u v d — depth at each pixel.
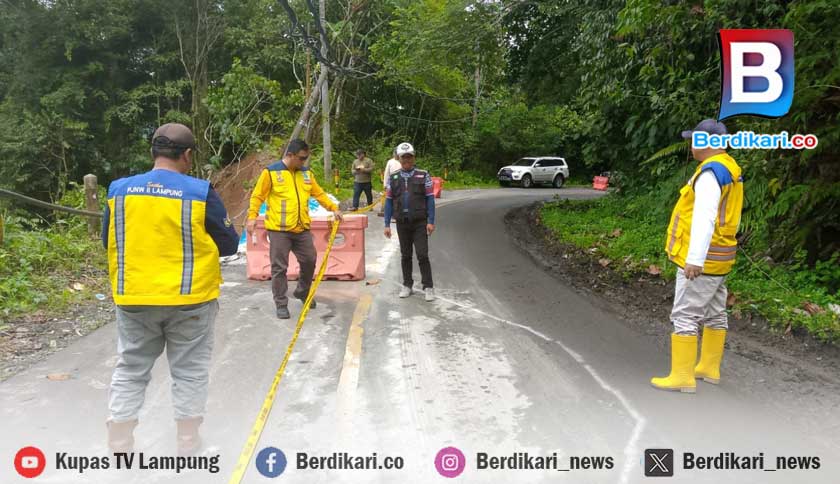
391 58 17.38
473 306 6.40
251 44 25.39
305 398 3.95
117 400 3.05
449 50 14.70
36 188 23.44
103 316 5.77
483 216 15.76
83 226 9.38
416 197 6.48
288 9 12.78
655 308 6.46
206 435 3.43
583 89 12.76
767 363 4.82
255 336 5.23
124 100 25.08
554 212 15.49
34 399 3.84
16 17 23.41
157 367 4.44
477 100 34.62
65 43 23.80
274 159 21.97
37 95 23.75
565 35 16.34
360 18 21.67
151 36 25.98
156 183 2.96
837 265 6.66
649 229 10.70
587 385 4.25
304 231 5.83
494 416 3.73
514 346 5.07
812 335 5.27
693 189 4.11
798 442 3.47
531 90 20.12
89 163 24.70
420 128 32.56
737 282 6.70
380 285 7.36
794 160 6.76
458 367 4.56
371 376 4.35
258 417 3.34
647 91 9.88
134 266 2.93
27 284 6.18
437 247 10.41
